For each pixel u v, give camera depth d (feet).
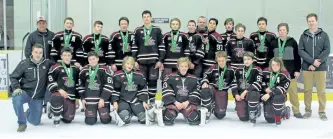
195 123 18.48
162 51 21.30
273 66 18.69
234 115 21.12
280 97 18.31
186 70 18.69
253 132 17.35
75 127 18.03
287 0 31.53
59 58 21.06
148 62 21.21
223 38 22.44
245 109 19.15
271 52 21.06
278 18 31.55
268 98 18.51
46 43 21.54
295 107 20.66
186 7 31.53
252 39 21.50
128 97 18.43
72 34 21.12
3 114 21.11
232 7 31.48
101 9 31.40
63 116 18.57
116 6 31.42
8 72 25.93
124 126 18.26
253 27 31.60
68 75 18.24
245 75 19.27
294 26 31.58
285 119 20.11
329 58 26.53
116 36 21.48
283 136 16.72
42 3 30.27
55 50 21.02
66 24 21.03
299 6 31.55
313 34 19.90
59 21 29.89
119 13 31.45
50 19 29.76
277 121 18.51
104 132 17.11
